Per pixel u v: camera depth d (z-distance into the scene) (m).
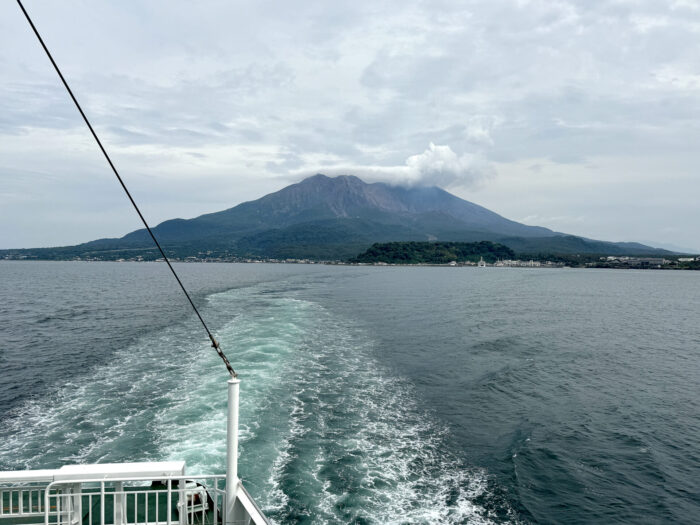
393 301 71.44
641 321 56.00
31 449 15.53
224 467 14.20
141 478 6.76
